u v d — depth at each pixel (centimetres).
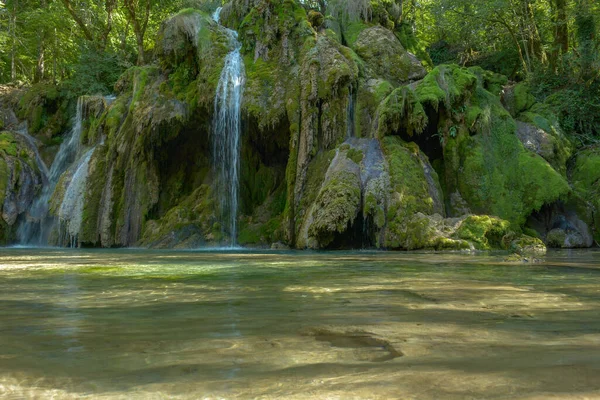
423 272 558
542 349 177
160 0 2920
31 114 2591
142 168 1914
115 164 1953
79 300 329
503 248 1252
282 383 137
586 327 222
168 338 202
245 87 1808
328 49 1781
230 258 900
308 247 1395
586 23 2072
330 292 365
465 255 982
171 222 1788
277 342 192
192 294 359
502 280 458
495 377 139
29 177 2302
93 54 2784
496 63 2673
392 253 1092
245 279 477
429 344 187
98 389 133
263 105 1756
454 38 2844
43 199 2309
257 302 313
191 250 1445
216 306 297
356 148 1535
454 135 1574
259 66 1861
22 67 3722
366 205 1373
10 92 2820
